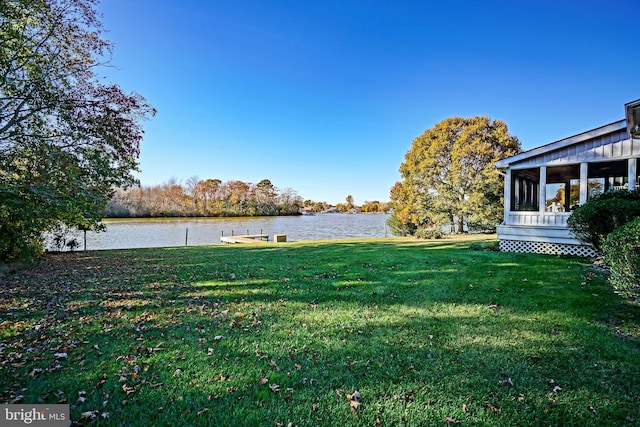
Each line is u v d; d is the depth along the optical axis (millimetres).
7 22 6719
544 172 8586
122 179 9109
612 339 3205
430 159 18125
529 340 3246
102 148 8211
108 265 8148
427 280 5672
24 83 6949
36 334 3480
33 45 7242
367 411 2168
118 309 4355
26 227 8070
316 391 2400
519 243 8984
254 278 6148
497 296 4676
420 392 2381
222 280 6039
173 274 6703
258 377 2598
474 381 2525
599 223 5680
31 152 7195
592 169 8805
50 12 7113
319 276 6203
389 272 6371
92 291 5336
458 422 2053
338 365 2799
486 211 16406
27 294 5184
